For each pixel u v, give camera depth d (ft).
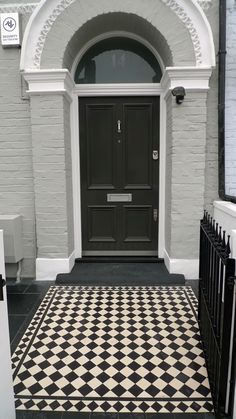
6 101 11.80
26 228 12.44
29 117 11.83
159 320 9.08
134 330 8.59
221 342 5.54
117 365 7.23
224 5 10.85
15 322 9.09
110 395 6.38
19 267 12.26
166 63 12.07
